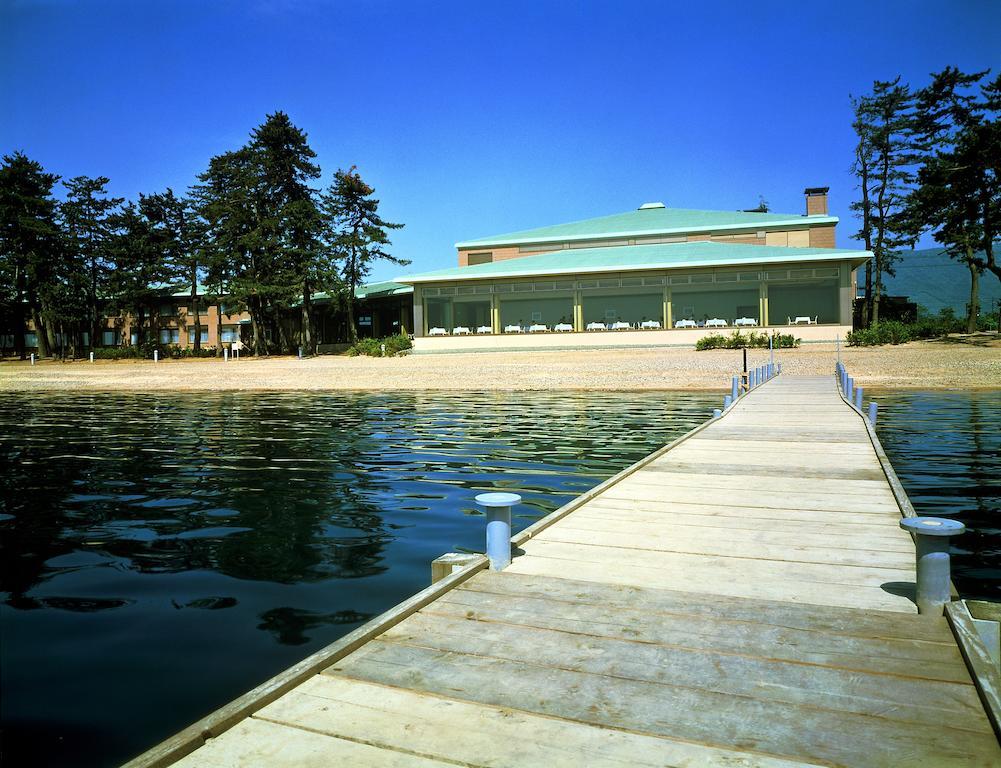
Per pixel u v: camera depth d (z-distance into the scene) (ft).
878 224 151.33
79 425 52.42
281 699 9.01
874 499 22.13
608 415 52.70
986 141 119.96
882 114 148.46
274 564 17.58
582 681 9.57
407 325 173.78
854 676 9.68
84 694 10.84
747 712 8.71
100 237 202.90
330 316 195.72
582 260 140.36
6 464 34.22
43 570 17.25
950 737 8.08
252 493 26.55
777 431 39.01
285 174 170.09
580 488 26.45
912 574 14.48
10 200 186.80
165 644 12.69
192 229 191.52
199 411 62.85
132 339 217.56
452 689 9.31
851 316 122.01
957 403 56.70
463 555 15.02
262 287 164.55
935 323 131.75
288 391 86.48
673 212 175.83
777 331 123.54
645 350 120.78
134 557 18.33
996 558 17.31
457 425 47.75
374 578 16.38
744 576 14.44
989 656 9.76
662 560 15.61
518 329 136.87
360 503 24.57
